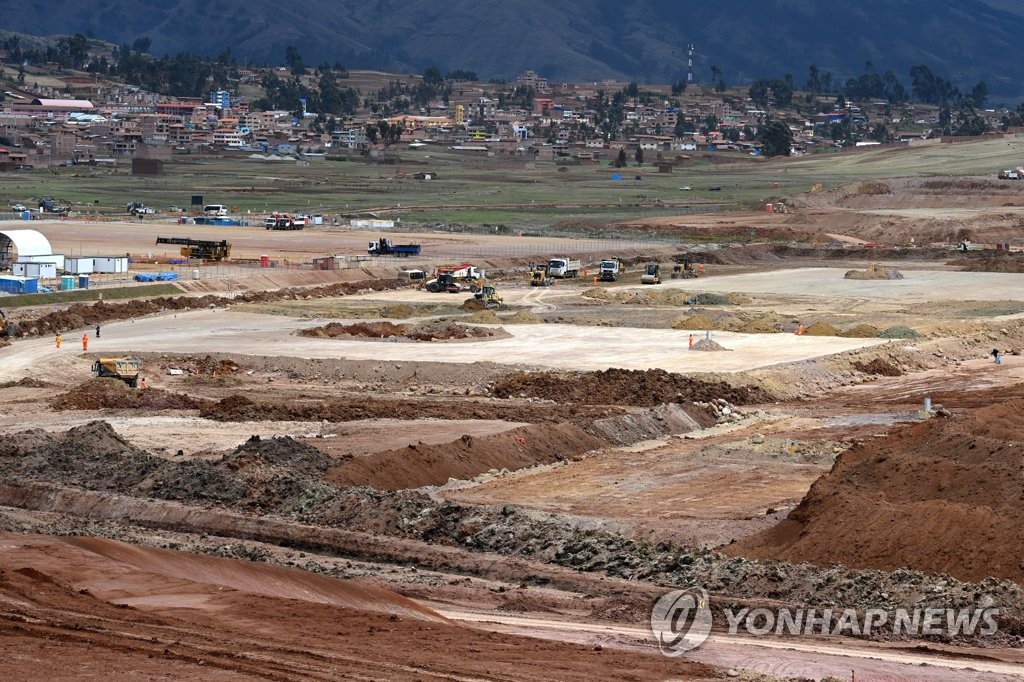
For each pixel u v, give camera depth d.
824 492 79.69
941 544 71.38
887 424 128.00
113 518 88.81
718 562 73.31
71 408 129.12
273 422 123.38
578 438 114.56
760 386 145.25
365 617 58.97
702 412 131.12
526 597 69.06
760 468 105.06
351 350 166.25
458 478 100.88
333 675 47.16
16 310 193.50
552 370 151.25
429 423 122.25
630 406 136.00
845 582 68.06
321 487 90.62
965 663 56.72
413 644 54.34
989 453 84.62
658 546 76.94
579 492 96.62
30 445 102.56
